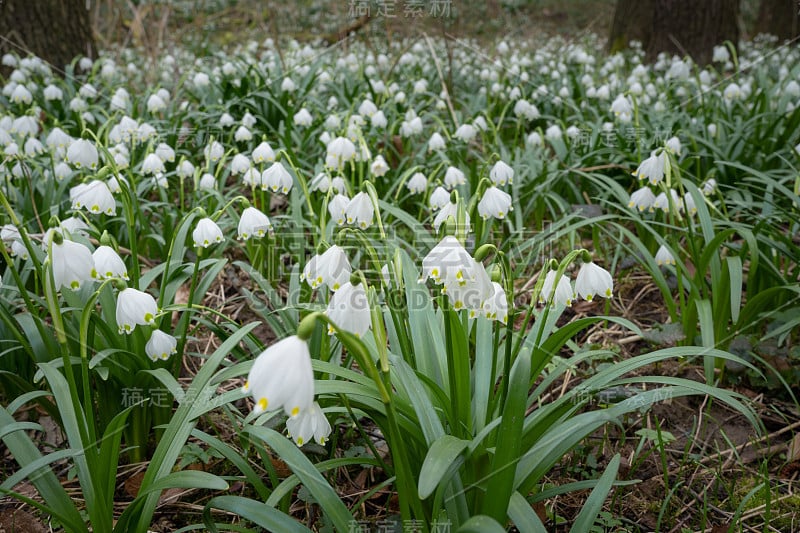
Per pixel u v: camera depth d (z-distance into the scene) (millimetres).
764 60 9250
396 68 9000
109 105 6570
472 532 1632
